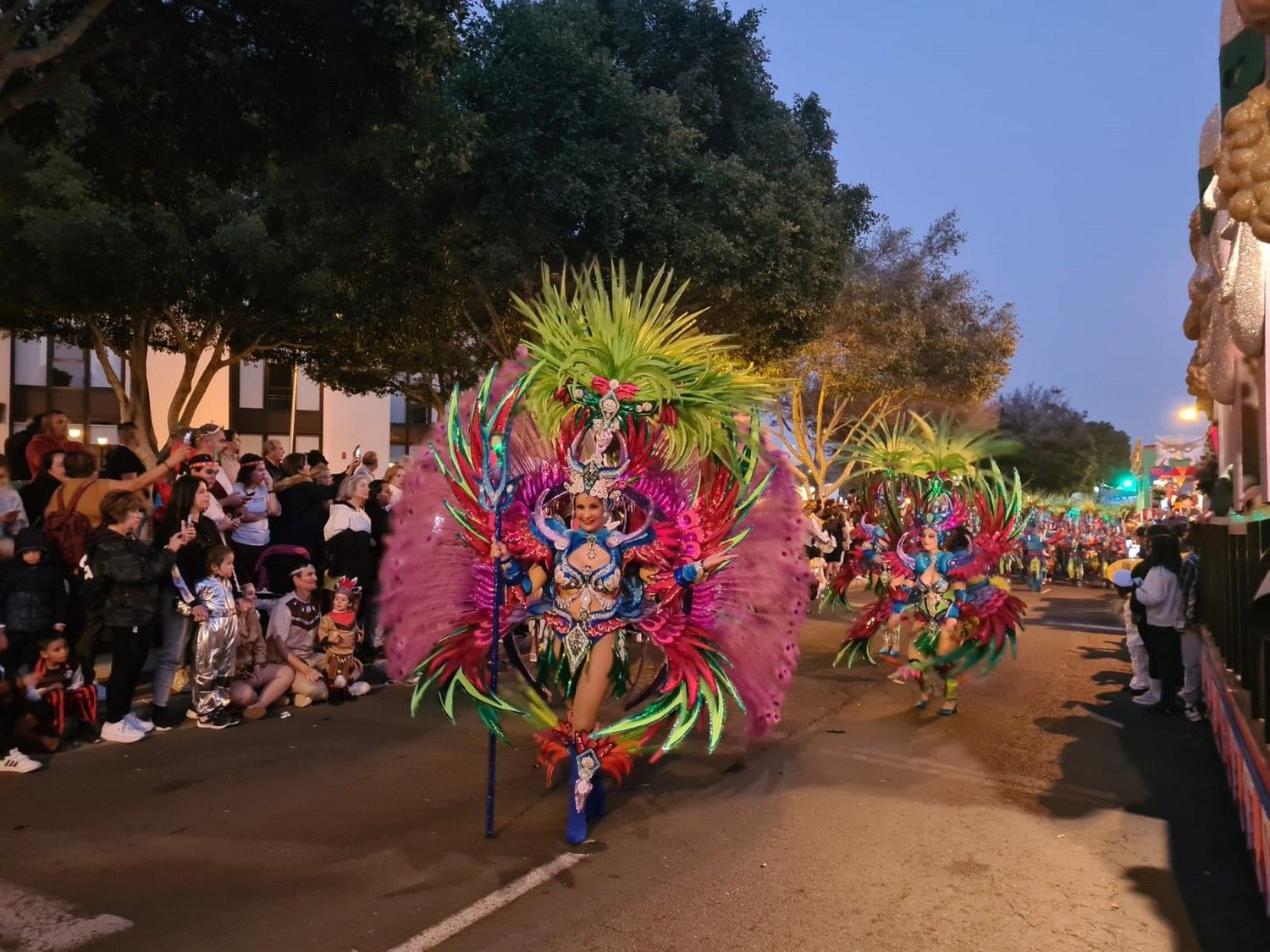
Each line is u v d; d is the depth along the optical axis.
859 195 19.42
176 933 3.53
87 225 12.27
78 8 7.40
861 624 8.80
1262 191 4.14
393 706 7.45
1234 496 7.03
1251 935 3.84
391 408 30.06
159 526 6.95
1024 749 6.84
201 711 6.56
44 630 5.81
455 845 4.52
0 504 6.66
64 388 24.67
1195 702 8.06
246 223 13.41
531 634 5.18
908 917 3.92
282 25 7.71
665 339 5.32
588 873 4.24
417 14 7.46
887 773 6.06
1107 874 4.46
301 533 8.95
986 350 28.36
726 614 5.37
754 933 3.71
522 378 5.14
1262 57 5.16
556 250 12.63
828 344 26.61
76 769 5.54
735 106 15.61
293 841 4.52
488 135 11.54
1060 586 28.31
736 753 6.47
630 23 14.98
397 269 12.63
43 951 3.35
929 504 8.27
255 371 26.69
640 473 5.37
